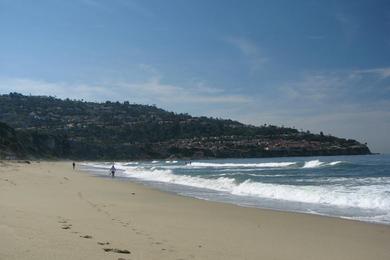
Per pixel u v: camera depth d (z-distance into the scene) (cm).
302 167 6206
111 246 890
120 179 4503
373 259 946
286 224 1430
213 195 2545
